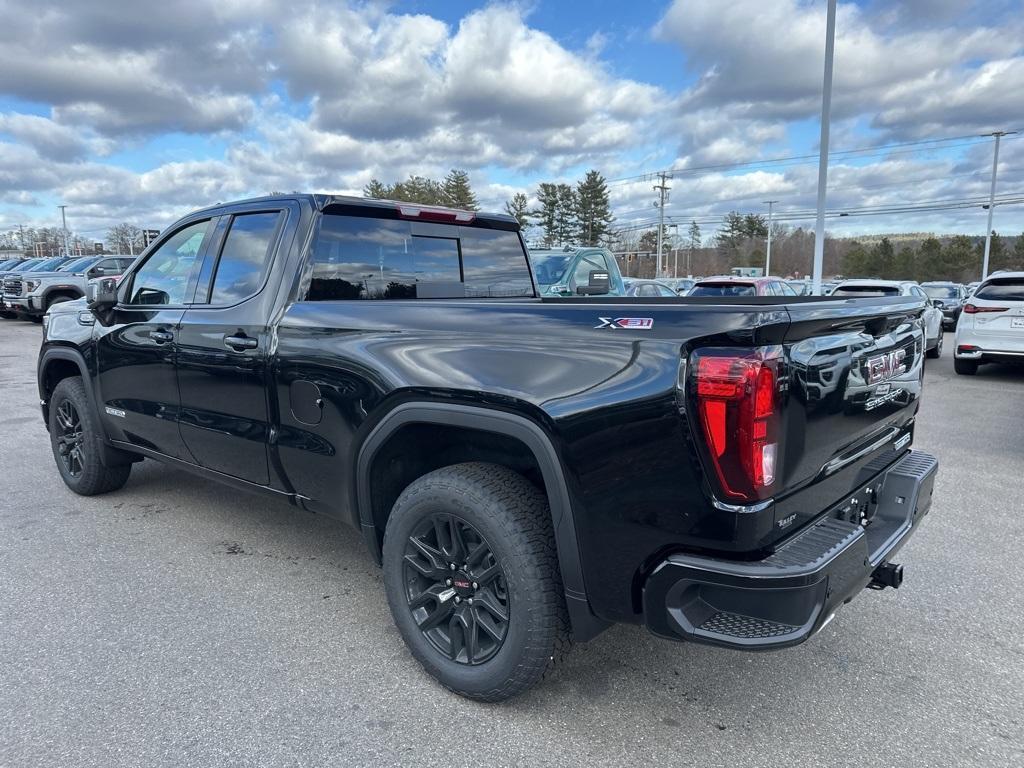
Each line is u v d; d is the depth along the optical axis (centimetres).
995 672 278
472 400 238
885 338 257
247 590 344
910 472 276
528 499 238
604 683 269
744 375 186
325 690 261
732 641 195
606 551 214
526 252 444
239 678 268
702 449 192
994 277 1086
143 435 402
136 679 266
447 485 246
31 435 673
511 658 238
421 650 265
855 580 213
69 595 337
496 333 239
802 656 290
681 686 267
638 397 200
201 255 357
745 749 231
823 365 211
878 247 9081
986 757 227
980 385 1045
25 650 286
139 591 342
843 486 240
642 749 230
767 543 198
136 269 400
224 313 333
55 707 247
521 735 237
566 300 340
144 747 227
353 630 307
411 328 262
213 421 345
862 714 251
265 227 329
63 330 455
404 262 360
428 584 268
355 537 416
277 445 313
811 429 207
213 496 488
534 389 223
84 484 468
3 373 1082
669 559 202
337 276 325
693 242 10694
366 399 269
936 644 300
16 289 1875
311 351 291
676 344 197
